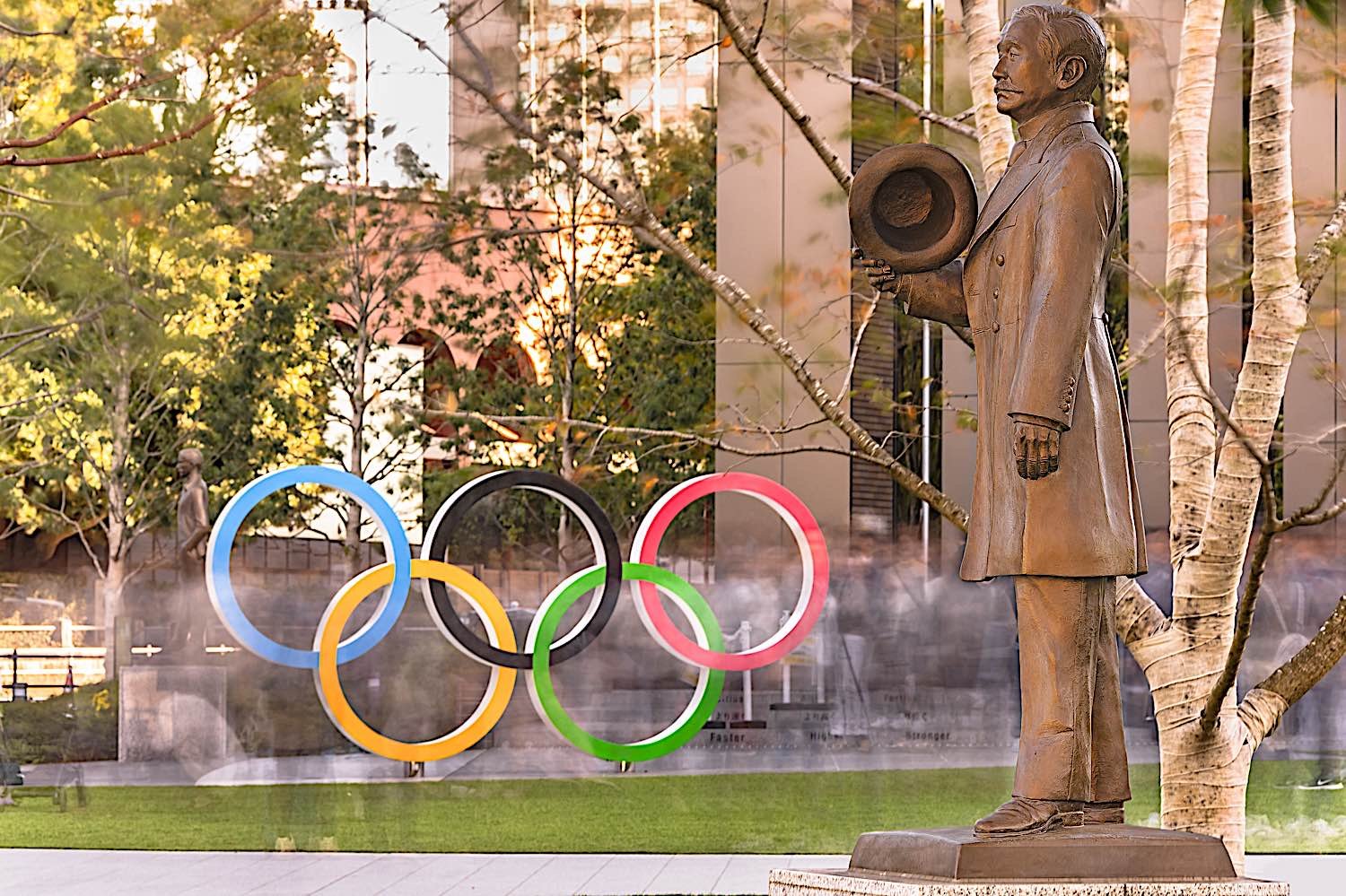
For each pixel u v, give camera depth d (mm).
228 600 20453
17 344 30750
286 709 28328
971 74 11586
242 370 37062
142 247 25500
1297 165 21406
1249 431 11094
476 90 11938
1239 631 9961
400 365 35344
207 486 38656
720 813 21328
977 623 30609
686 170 18172
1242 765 11242
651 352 31234
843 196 14312
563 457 30625
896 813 21188
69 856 18016
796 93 26000
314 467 21109
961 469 31062
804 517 22234
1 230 25266
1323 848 18109
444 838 19359
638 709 30406
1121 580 11375
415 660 29484
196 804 22469
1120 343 18812
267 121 23266
